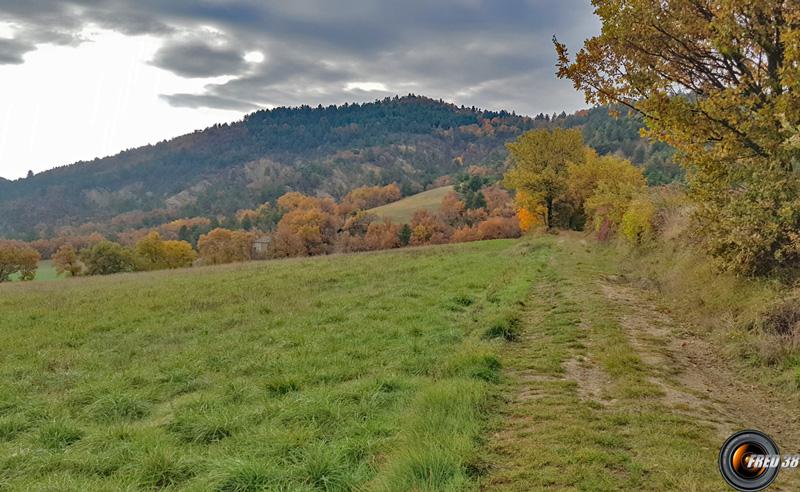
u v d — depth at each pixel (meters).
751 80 10.09
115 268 76.19
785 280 9.87
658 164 127.62
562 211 57.41
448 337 11.16
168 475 5.55
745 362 8.25
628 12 10.70
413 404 6.93
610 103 11.88
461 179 148.75
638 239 22.91
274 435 6.21
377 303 15.73
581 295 15.08
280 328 13.14
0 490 5.40
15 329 15.30
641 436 5.57
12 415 7.85
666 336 10.45
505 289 17.19
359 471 5.27
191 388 9.09
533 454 5.20
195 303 18.03
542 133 52.28
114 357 11.40
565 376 8.05
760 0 9.36
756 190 10.63
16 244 92.44
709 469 4.76
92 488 5.18
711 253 11.84
